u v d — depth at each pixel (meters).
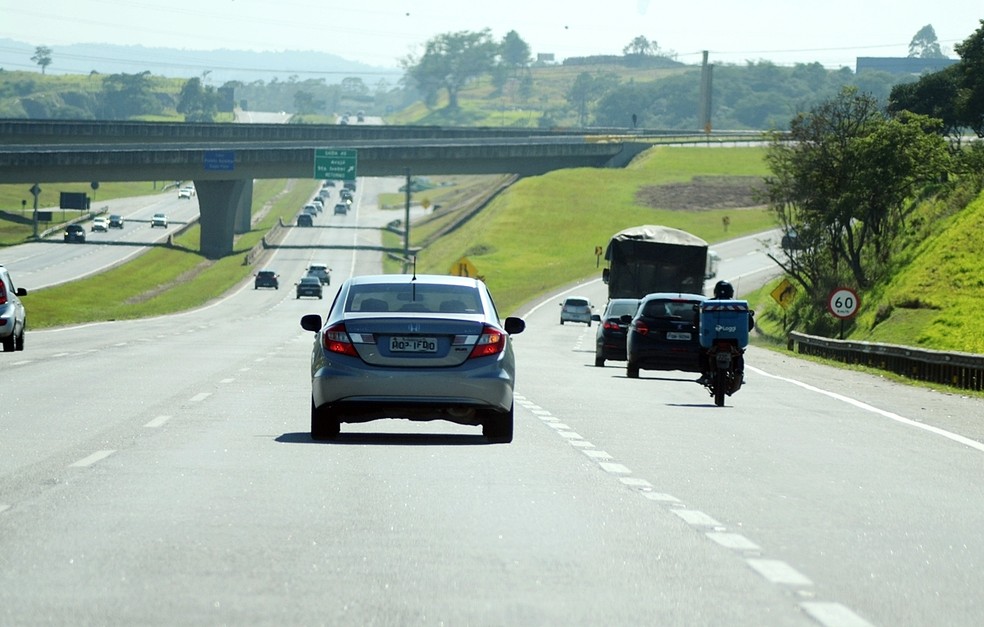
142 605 15.23
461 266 176.12
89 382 52.28
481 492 25.16
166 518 21.58
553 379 62.06
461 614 15.05
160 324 129.12
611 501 24.39
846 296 93.38
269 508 22.80
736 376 49.28
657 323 64.06
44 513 21.89
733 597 16.28
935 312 118.56
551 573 17.62
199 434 34.56
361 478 26.78
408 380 32.91
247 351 78.56
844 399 54.66
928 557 19.62
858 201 142.75
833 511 24.06
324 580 16.88
